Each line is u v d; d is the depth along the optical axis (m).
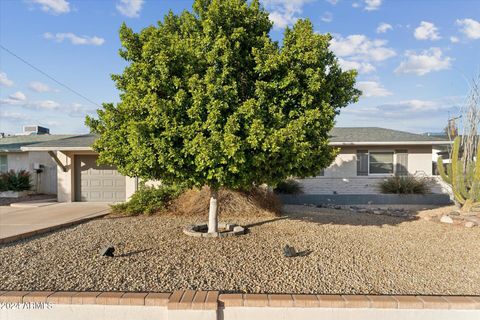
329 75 6.03
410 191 13.00
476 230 7.93
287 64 5.52
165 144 5.17
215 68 5.46
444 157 16.12
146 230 7.38
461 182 9.85
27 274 4.51
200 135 5.04
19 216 9.34
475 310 3.47
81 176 13.25
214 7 5.68
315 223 8.52
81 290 4.00
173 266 4.88
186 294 3.62
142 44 5.98
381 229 7.91
